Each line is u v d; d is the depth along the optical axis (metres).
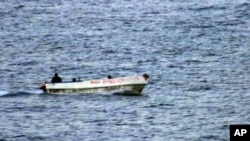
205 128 196.38
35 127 197.12
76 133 193.00
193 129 195.62
